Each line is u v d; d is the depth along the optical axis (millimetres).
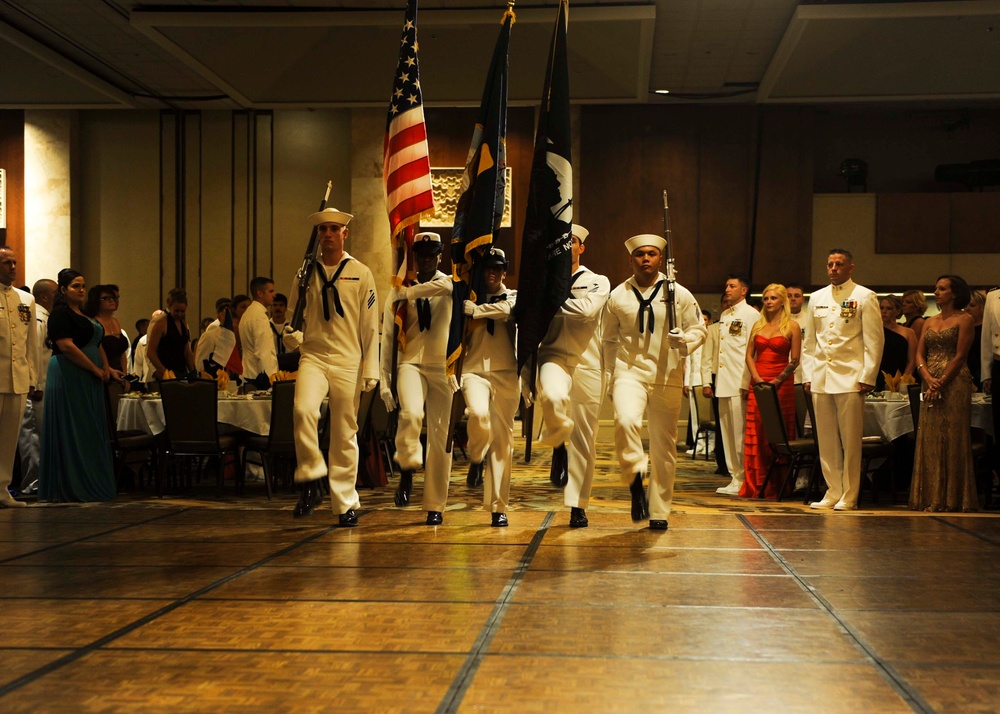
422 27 12125
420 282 5590
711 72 14672
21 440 7898
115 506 6535
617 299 5273
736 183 16156
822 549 4672
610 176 16203
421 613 3322
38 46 13469
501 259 5336
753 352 7770
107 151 16797
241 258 16688
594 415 5355
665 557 4434
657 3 11961
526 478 8719
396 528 5328
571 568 4152
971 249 15469
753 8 12141
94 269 16797
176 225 16719
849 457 6625
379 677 2590
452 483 8180
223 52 13164
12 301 6648
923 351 6684
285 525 5469
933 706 2355
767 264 16031
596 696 2434
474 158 5559
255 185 16719
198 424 7191
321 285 5465
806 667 2695
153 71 14789
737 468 7875
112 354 8367
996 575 4027
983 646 2920
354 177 16141
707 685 2525
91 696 2424
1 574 4012
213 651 2844
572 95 15023
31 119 16516
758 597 3594
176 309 8703
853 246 15844
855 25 11945
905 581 3900
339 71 13930
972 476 6508
